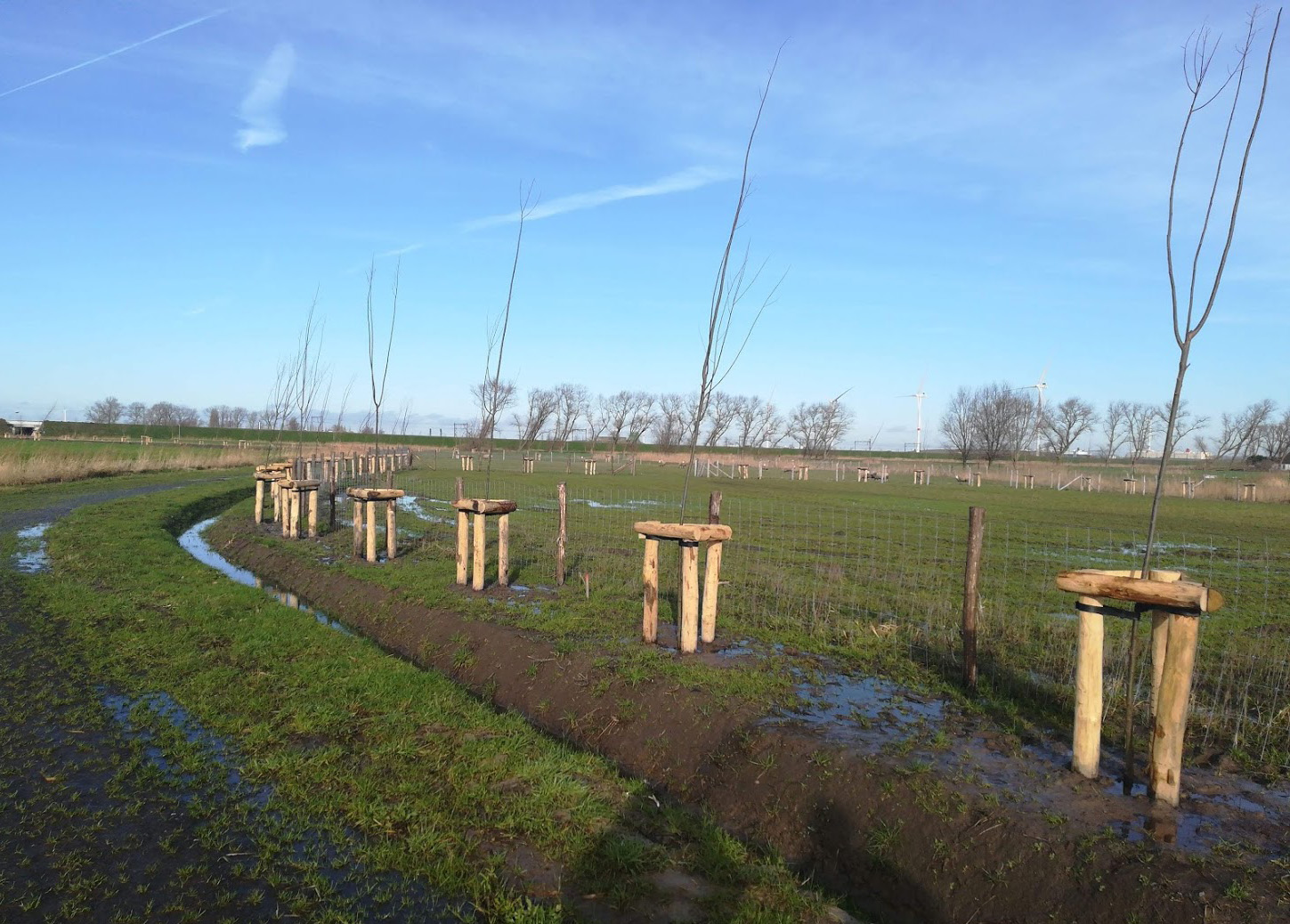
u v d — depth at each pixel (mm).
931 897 4738
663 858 4914
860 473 49000
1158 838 4633
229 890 4414
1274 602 11508
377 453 24594
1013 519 23406
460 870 4676
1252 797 5242
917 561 14148
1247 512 29141
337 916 4211
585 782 5887
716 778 6113
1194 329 5258
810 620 9672
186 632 9273
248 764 5918
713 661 7980
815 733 6207
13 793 5422
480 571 11312
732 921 4348
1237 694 7219
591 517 20281
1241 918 3918
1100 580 5215
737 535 17859
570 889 4559
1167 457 5352
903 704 6898
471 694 8016
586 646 8477
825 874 5113
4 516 20219
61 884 4414
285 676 7855
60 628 9484
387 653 9023
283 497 17828
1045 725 6477
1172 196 5312
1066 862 4508
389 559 14117
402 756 6117
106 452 39812
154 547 15461
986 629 9188
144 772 5766
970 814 5000
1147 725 6480
